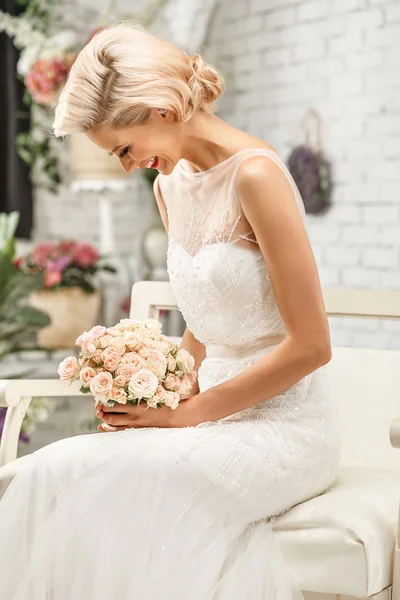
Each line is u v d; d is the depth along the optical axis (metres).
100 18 5.20
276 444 1.70
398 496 1.77
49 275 4.45
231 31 4.75
